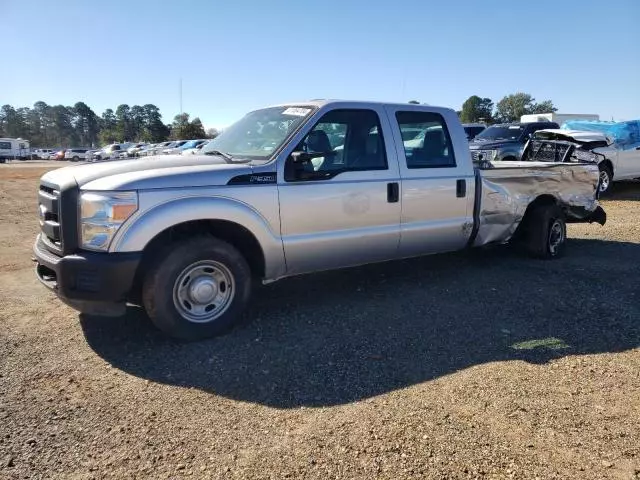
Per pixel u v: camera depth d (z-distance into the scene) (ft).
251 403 10.51
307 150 15.21
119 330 14.33
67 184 12.92
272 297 17.15
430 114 18.38
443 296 17.26
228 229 14.48
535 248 22.02
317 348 13.12
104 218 12.41
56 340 13.64
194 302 13.43
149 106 424.05
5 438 9.25
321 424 9.72
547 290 17.90
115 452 8.88
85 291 12.46
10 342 13.47
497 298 17.04
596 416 9.96
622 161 45.03
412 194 17.34
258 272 15.20
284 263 15.11
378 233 16.65
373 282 18.86
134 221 12.55
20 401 10.52
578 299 16.90
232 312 14.01
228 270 13.83
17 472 8.34
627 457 8.73
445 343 13.44
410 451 8.86
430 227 17.99
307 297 17.13
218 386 11.20
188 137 233.55
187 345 13.33
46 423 9.74
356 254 16.51
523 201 21.09
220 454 8.84
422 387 11.12
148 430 9.54
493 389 11.01
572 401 10.52
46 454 8.81
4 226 31.53
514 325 14.70
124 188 12.49
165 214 12.82
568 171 22.86
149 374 11.75
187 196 13.17
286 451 8.90
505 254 23.41
